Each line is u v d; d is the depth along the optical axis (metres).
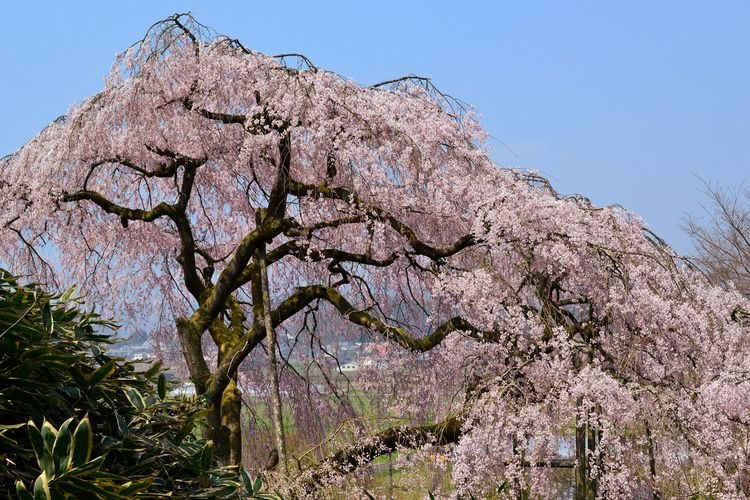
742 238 17.52
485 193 9.21
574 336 9.02
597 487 8.27
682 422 7.75
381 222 9.39
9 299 3.35
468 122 9.92
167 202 11.29
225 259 12.08
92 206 11.38
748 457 8.07
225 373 9.50
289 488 8.42
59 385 3.23
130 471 3.27
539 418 7.93
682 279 9.02
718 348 8.79
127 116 9.82
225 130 9.96
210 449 3.54
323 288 9.80
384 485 9.39
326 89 9.30
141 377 3.78
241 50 9.90
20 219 10.41
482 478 7.89
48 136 10.43
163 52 9.70
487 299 8.61
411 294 10.37
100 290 12.20
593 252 8.80
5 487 2.95
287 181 9.55
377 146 9.35
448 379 9.97
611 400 7.66
